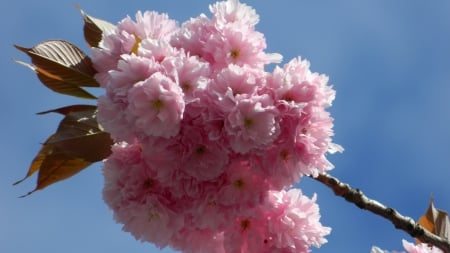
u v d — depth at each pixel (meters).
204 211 1.17
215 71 1.18
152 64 1.13
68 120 1.17
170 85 1.12
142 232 1.18
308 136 1.16
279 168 1.16
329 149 1.18
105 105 1.14
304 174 1.18
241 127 1.13
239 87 1.15
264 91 1.15
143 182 1.17
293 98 1.16
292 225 1.18
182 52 1.15
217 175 1.15
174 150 1.15
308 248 1.19
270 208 1.17
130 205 1.17
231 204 1.17
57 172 1.19
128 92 1.13
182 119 1.14
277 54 1.19
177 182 1.16
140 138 1.14
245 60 1.18
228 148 1.15
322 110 1.16
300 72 1.16
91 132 1.17
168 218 1.17
